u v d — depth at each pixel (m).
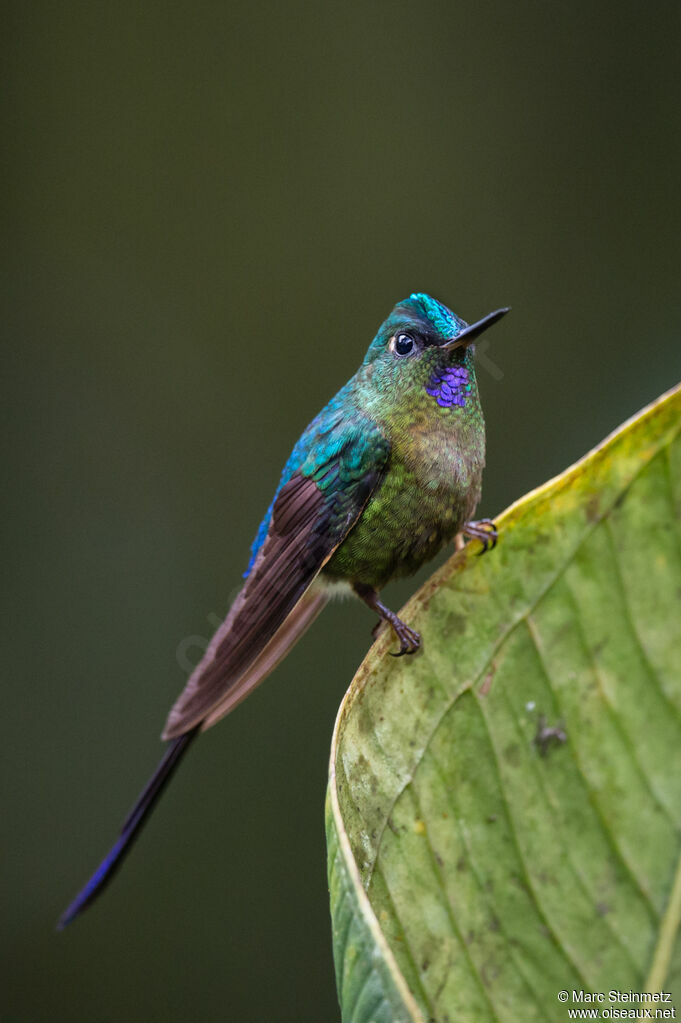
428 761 2.62
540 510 2.63
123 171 12.64
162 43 12.91
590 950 2.40
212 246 12.41
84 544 11.52
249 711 10.63
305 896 10.09
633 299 11.16
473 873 2.52
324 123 12.48
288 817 10.38
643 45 11.77
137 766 10.77
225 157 12.62
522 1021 2.40
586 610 2.58
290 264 12.27
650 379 10.74
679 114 11.52
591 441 10.73
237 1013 9.73
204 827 10.40
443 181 12.08
